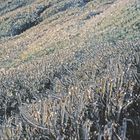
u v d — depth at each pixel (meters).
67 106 6.36
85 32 34.59
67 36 36.28
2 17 55.22
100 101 6.71
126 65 9.47
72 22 42.78
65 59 23.67
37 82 15.44
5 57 38.50
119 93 6.62
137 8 34.25
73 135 5.66
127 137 6.13
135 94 6.95
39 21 51.44
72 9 50.03
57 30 41.72
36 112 6.39
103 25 33.53
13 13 55.78
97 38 30.05
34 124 6.00
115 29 30.47
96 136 5.57
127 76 7.57
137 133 6.17
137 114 6.55
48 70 17.66
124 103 6.56
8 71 27.25
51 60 24.94
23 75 19.05
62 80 12.00
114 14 35.31
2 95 13.59
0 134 5.82
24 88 14.98
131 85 7.14
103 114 6.39
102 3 47.88
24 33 47.81
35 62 28.23
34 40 42.22
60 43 35.00
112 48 17.31
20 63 34.34
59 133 5.64
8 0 63.06
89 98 6.70
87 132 5.39
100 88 6.97
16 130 5.98
